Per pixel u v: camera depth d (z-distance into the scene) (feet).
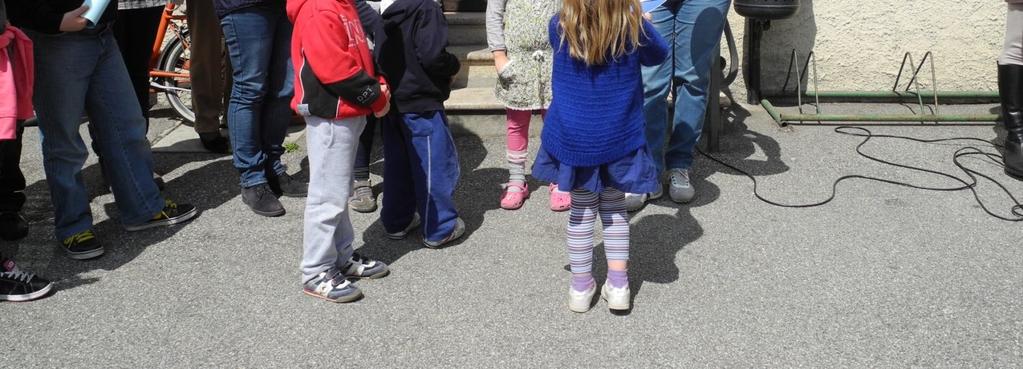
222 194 14.82
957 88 18.69
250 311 11.01
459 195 14.60
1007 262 11.89
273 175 14.57
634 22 9.77
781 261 12.04
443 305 11.07
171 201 13.92
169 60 18.54
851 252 12.26
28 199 14.66
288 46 13.93
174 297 11.39
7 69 10.59
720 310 10.84
